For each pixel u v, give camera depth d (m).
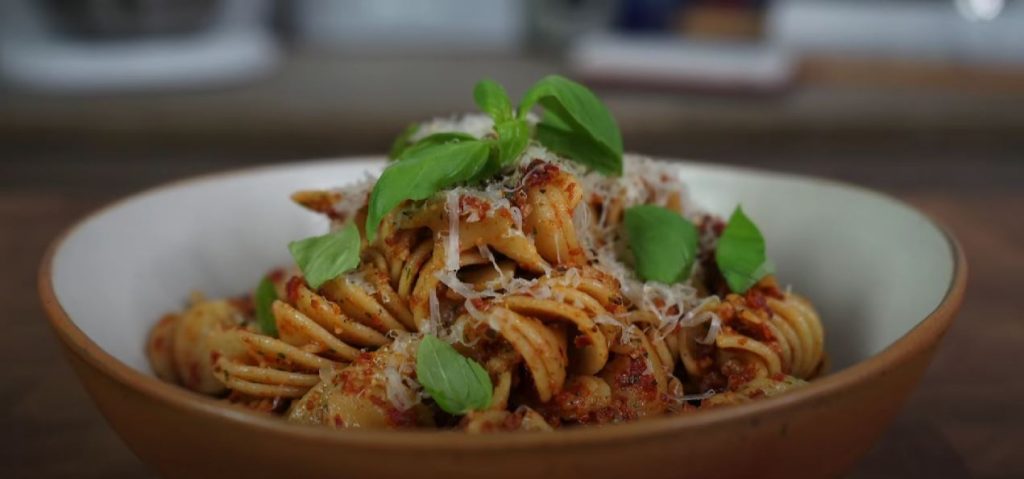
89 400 0.28
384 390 0.23
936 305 0.24
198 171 0.64
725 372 0.25
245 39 0.79
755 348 0.25
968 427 0.27
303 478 0.18
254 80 0.76
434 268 0.23
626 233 0.26
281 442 0.18
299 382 0.24
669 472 0.18
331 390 0.23
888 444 0.26
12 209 0.44
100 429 0.27
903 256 0.27
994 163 0.66
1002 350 0.31
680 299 0.25
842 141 0.66
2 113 0.65
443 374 0.21
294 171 0.33
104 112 0.65
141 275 0.29
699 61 0.71
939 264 0.25
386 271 0.24
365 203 0.25
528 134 0.24
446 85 0.75
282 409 0.25
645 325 0.25
